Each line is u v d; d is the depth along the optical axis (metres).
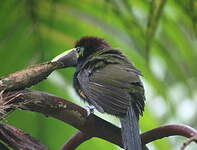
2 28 11.95
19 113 11.49
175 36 11.80
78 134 7.32
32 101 6.68
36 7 11.84
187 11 10.35
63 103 6.88
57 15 11.98
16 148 6.14
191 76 12.29
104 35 12.02
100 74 8.34
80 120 7.03
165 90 12.26
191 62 12.09
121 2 11.00
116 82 8.10
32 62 12.04
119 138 7.23
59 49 12.05
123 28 11.88
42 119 11.60
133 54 11.86
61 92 11.78
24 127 11.60
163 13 11.25
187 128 6.61
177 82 13.91
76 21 12.02
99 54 9.00
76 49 9.38
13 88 6.58
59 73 11.80
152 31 9.74
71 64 8.89
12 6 11.83
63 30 12.03
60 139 11.70
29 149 6.15
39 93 6.72
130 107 7.76
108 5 11.34
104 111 7.71
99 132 7.17
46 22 11.96
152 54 11.98
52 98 6.80
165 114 13.24
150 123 11.95
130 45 11.88
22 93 6.62
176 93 13.92
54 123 11.61
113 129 7.23
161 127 6.92
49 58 12.06
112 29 11.98
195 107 13.95
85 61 8.97
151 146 11.77
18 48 12.03
